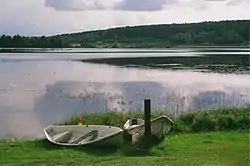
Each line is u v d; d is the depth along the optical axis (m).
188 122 15.49
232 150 11.97
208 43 140.38
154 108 19.41
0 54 110.19
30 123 19.02
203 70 49.09
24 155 11.55
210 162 10.46
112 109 20.12
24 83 37.06
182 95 27.27
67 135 13.93
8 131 17.11
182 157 11.12
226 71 47.28
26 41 156.12
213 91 29.58
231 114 15.91
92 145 12.60
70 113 21.44
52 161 10.75
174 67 54.81
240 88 31.20
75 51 145.88
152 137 13.28
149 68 53.97
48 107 23.53
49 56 97.88
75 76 44.19
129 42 158.00
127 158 11.03
